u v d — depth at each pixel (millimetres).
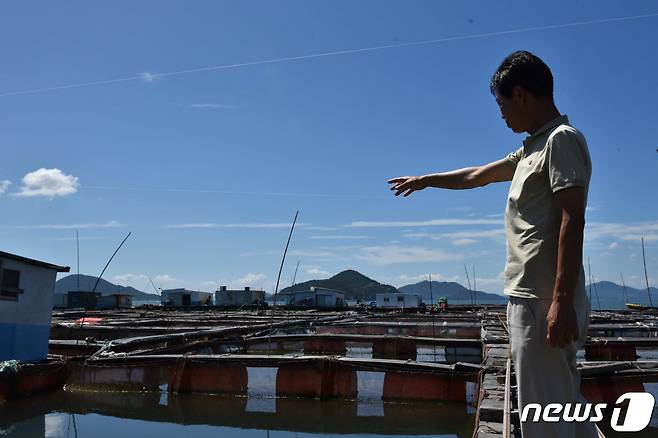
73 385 10250
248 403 9305
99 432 7543
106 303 49812
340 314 35844
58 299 48938
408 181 3301
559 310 2074
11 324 9484
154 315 32094
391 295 53250
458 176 3160
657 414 7555
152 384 10109
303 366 9711
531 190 2338
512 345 2365
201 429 7781
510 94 2463
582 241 2113
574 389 2275
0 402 8828
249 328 18484
